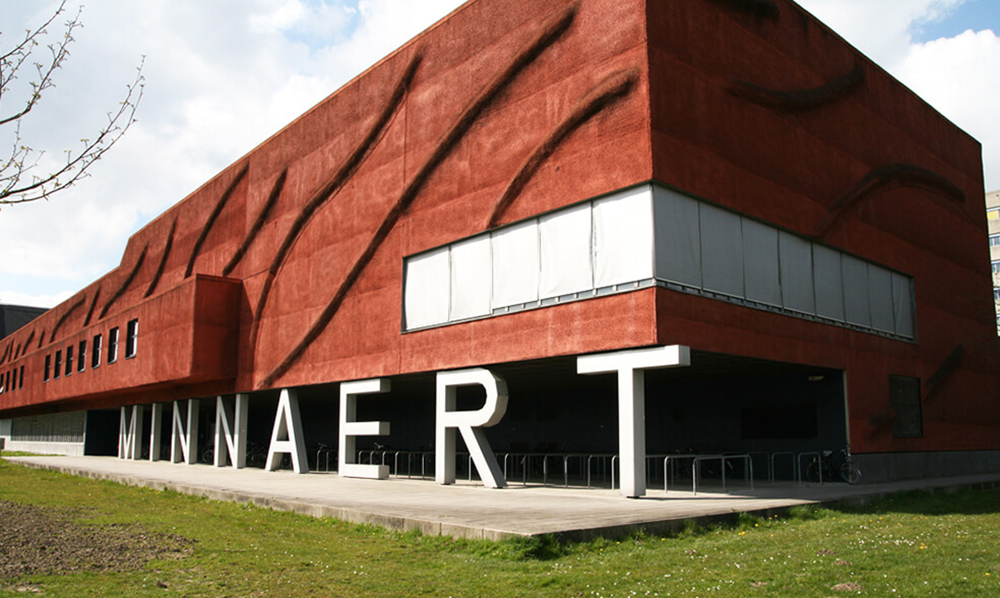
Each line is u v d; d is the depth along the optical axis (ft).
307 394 94.79
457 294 63.00
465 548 29.66
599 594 22.17
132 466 96.78
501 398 58.49
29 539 31.68
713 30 55.31
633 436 48.29
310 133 85.15
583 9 54.44
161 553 29.50
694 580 23.85
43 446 175.63
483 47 62.85
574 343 52.39
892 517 41.75
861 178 71.20
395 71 72.69
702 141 52.44
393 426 108.17
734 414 72.13
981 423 86.99
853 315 67.97
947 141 89.10
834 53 69.87
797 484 62.54
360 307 73.92
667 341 47.62
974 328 88.94
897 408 72.74
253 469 90.12
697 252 51.21
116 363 115.03
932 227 83.25
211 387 98.99
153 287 121.39
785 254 60.18
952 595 21.84
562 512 37.27
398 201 70.33
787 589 22.70
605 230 51.24
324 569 26.37
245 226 96.37
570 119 54.19
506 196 58.75
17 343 201.26
